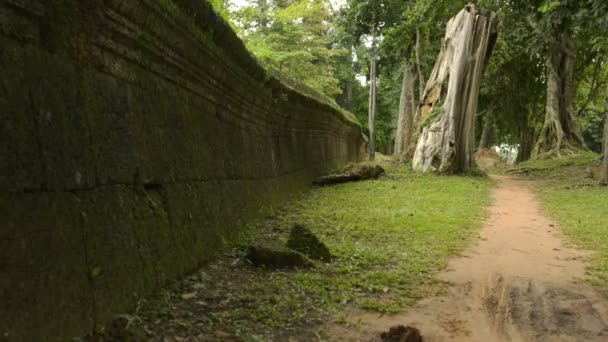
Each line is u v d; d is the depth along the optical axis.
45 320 2.84
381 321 4.23
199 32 5.43
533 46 22.20
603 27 11.79
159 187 4.74
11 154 2.76
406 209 9.80
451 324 4.27
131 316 3.63
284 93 9.90
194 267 5.09
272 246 5.66
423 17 20.83
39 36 3.16
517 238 7.79
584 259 6.52
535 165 21.88
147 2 4.18
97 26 3.71
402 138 26.75
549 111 25.03
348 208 9.80
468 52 17.08
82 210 3.36
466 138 17.14
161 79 5.03
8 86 2.80
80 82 3.55
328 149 16.66
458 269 5.89
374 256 6.11
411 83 25.81
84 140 3.51
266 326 3.92
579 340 4.07
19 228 2.74
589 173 16.52
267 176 9.45
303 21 21.92
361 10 23.45
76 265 3.20
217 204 6.21
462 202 11.03
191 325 3.77
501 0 20.34
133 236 3.99
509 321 4.41
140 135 4.40
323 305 4.45
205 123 6.32
